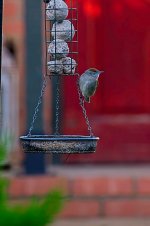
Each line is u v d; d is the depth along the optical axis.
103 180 13.33
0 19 6.09
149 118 15.02
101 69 15.05
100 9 15.05
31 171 13.23
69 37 6.68
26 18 13.25
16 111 13.41
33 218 4.80
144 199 13.35
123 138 14.95
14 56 13.66
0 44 6.12
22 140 6.13
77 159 14.51
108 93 15.02
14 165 13.28
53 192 4.97
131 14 15.21
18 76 13.58
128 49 15.21
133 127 14.99
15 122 13.38
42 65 13.32
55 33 6.65
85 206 13.23
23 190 13.05
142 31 15.23
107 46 15.05
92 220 13.10
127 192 13.35
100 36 15.04
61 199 5.00
